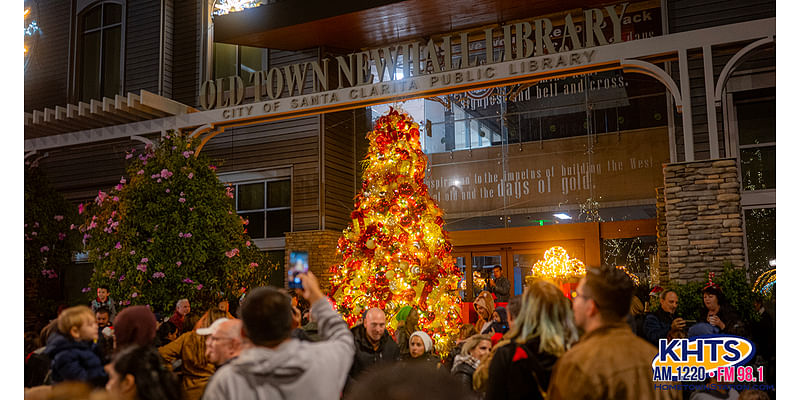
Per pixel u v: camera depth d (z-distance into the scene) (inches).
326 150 475.2
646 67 307.7
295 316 166.4
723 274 263.4
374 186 291.9
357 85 361.4
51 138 435.5
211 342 129.7
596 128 477.4
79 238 365.1
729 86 361.7
